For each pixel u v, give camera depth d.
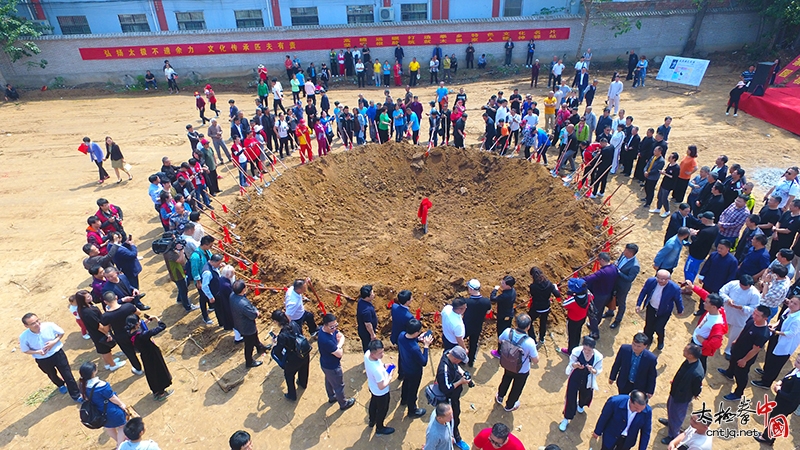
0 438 7.90
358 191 16.05
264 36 28.28
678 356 9.14
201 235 10.99
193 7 28.95
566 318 10.12
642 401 5.99
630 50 29.53
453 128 18.31
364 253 12.85
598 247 12.04
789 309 7.86
